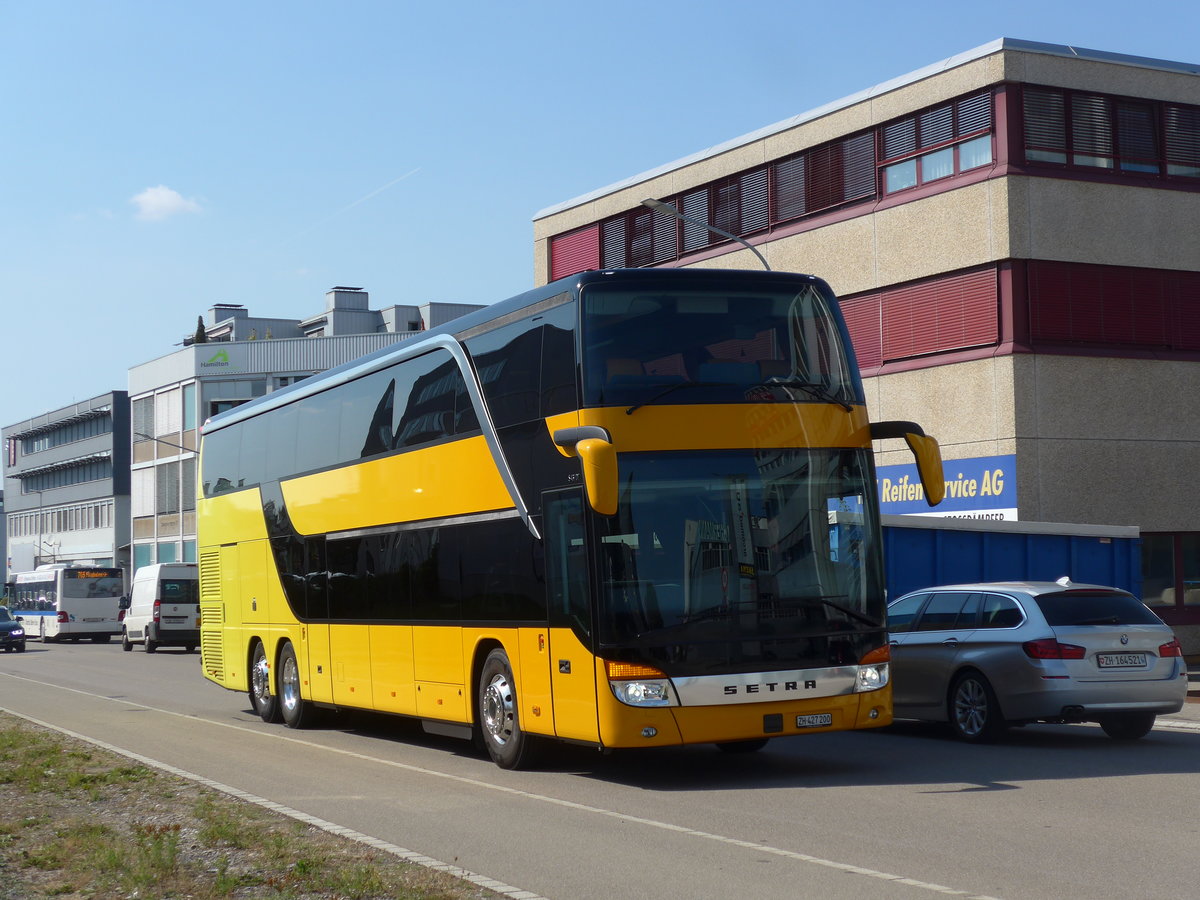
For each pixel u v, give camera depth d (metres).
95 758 14.30
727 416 11.96
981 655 14.72
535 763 13.24
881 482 30.67
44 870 8.37
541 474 12.43
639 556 11.55
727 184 35.69
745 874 8.05
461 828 9.87
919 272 29.83
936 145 29.69
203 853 8.70
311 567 17.97
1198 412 29.09
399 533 15.41
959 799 10.85
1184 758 13.44
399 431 15.55
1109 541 22.34
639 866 8.36
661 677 11.38
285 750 15.55
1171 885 7.59
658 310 12.09
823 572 11.96
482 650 13.73
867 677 11.94
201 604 22.77
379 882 7.51
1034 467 27.56
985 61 28.30
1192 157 29.75
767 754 14.42
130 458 95.00
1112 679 14.05
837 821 9.91
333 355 80.12
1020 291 27.88
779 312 12.38
